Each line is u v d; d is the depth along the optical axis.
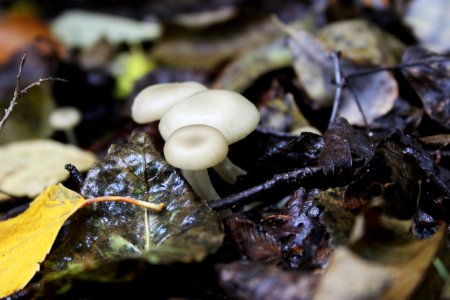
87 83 0.53
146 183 0.27
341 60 0.36
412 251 0.23
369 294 0.22
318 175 0.27
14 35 0.64
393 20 0.42
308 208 0.26
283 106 0.34
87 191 0.27
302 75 0.36
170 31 0.53
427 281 0.23
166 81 0.48
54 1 0.76
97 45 0.60
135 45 0.62
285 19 0.56
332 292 0.22
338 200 0.26
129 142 0.28
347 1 0.44
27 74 0.54
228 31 0.52
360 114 0.33
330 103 0.35
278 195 0.28
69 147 0.37
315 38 0.36
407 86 0.33
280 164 0.29
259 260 0.25
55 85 0.51
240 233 0.25
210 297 0.24
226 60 0.49
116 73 0.55
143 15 0.70
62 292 0.25
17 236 0.27
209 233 0.25
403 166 0.26
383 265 0.23
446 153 0.28
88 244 0.26
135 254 0.25
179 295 0.24
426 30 0.40
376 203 0.23
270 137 0.31
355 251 0.23
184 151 0.26
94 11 0.73
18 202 0.33
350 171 0.28
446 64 0.32
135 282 0.24
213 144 0.26
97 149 0.39
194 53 0.52
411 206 0.26
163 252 0.24
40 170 0.34
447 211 0.26
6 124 0.44
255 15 0.52
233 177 0.30
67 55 0.59
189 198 0.26
